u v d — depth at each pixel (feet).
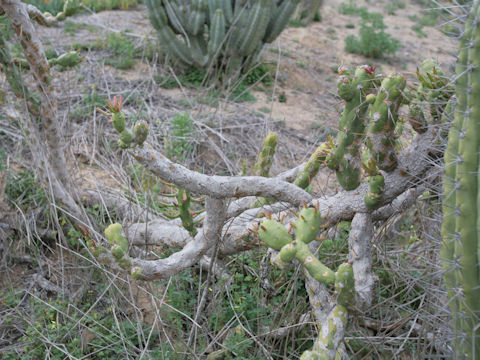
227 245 9.12
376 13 37.29
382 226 9.75
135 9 30.91
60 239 10.02
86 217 10.09
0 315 9.01
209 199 7.31
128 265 7.16
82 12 27.53
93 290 9.69
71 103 16.14
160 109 17.03
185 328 9.07
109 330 8.49
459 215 5.78
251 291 9.27
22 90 9.76
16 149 13.35
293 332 8.05
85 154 13.80
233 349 8.05
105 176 13.23
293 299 9.03
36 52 9.26
